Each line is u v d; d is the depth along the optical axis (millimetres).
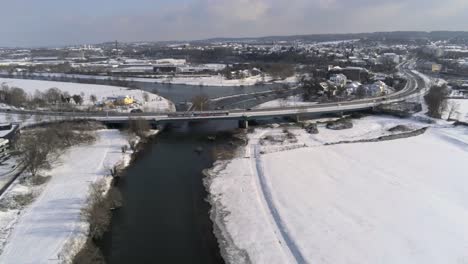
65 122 163125
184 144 157875
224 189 110250
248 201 101938
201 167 130125
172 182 117188
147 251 81125
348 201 100875
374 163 130750
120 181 118062
